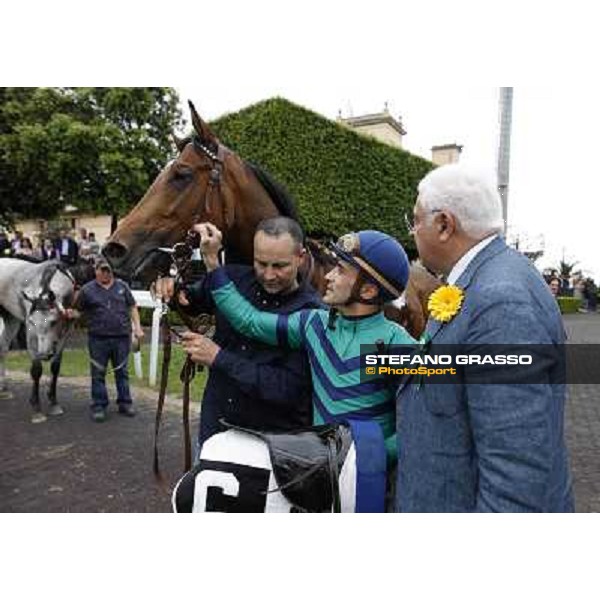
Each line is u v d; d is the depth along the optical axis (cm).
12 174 1216
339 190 818
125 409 493
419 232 123
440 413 112
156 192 213
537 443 97
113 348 485
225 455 143
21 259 586
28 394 579
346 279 151
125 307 491
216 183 216
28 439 427
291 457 137
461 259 117
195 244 205
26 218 1379
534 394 99
